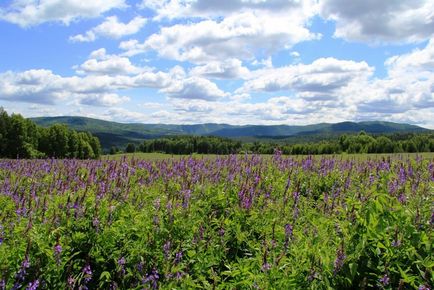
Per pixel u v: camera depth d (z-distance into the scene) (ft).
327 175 45.57
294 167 48.75
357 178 41.88
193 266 25.16
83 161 63.16
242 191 33.37
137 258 25.13
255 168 45.32
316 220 27.30
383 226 19.79
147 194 35.09
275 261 20.97
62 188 36.78
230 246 28.22
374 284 19.26
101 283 23.75
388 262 18.94
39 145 328.29
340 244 20.44
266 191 36.47
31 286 20.66
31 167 57.00
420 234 19.45
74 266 24.00
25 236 24.07
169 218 28.25
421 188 29.35
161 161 54.70
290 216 31.07
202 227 27.86
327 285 18.62
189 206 31.07
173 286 22.11
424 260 17.89
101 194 32.91
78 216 27.73
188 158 56.95
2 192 39.52
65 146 336.90
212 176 43.27
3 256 22.31
